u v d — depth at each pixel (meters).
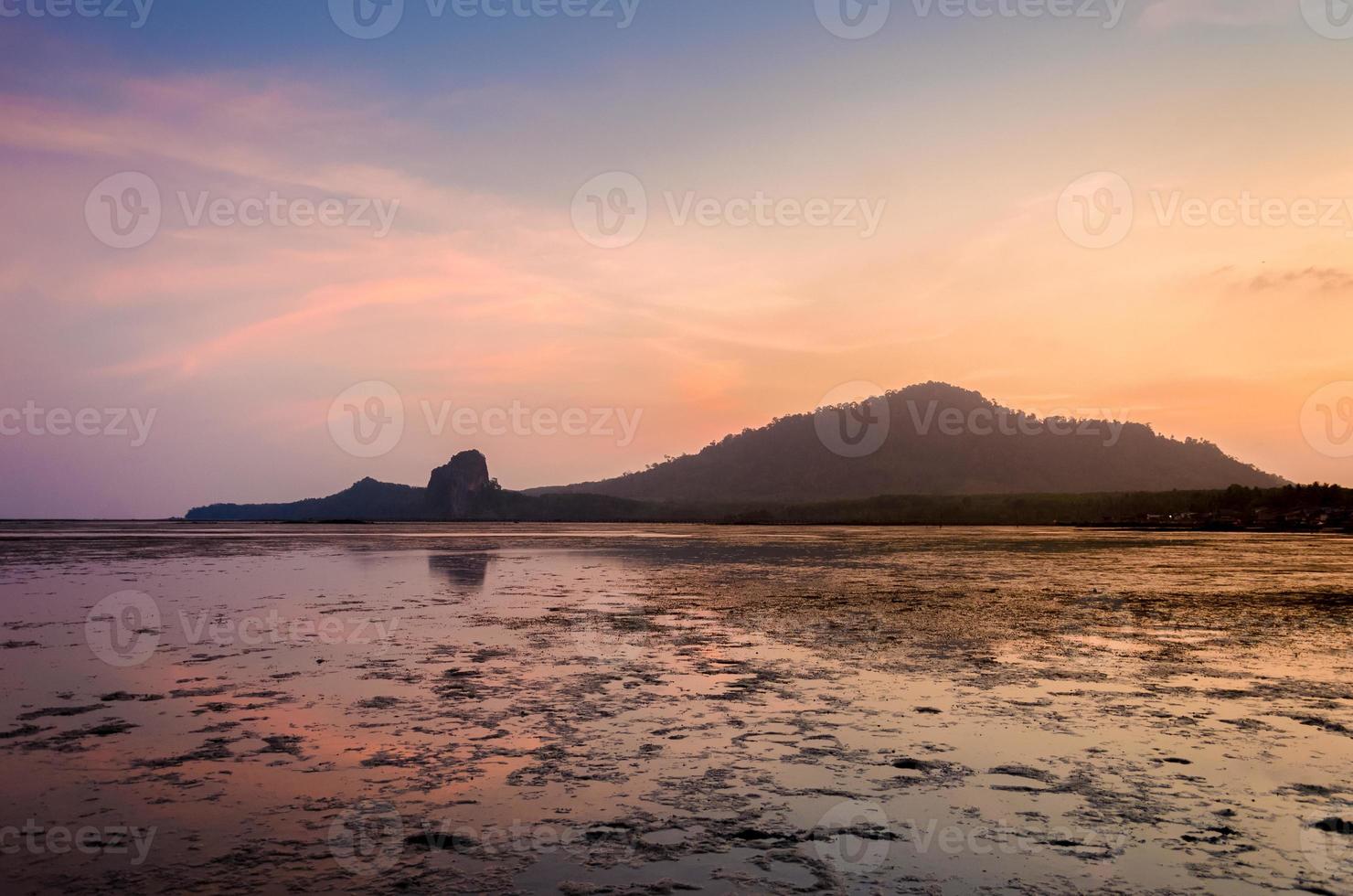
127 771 6.12
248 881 4.35
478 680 9.15
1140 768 6.19
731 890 4.28
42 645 11.34
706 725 7.33
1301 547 39.28
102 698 8.37
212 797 5.59
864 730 7.19
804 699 8.31
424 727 7.28
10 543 44.41
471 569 25.64
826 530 76.62
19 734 7.07
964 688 8.77
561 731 7.13
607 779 5.95
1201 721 7.47
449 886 4.31
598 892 4.24
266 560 29.72
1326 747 6.72
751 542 47.19
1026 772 6.11
